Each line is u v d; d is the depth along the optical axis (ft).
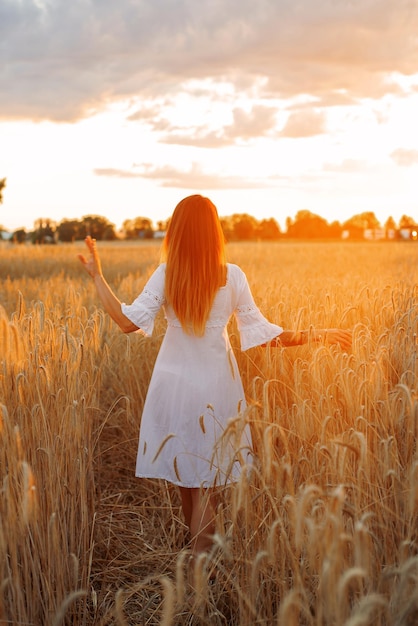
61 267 58.13
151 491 13.12
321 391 9.53
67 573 8.73
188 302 9.58
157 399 9.96
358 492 7.45
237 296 10.07
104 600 9.29
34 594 7.86
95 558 10.73
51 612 8.00
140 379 16.07
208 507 9.54
